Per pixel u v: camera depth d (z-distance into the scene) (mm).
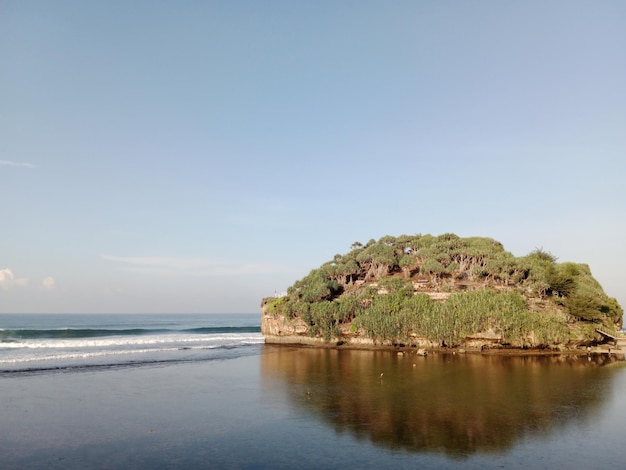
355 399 40812
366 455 26453
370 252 115000
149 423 32531
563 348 76688
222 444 28172
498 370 58000
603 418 34938
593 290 93562
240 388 45500
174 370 56094
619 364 65312
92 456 25797
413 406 38188
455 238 121875
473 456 26500
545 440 29500
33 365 56062
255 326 180125
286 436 29891
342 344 88875
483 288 90625
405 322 82000
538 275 91750
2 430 30359
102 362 60406
